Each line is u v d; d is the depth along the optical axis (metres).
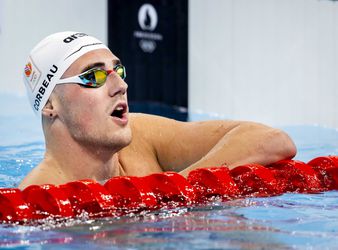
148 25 27.86
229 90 28.70
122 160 9.68
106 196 7.58
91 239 6.18
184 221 6.95
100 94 8.64
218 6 28.98
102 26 26.75
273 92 28.94
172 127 10.36
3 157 13.29
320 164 9.69
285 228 6.64
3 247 5.96
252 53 29.05
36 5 24.61
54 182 8.70
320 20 29.86
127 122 8.84
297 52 29.42
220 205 7.86
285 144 9.54
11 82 24.02
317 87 29.59
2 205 7.32
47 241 6.14
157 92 28.20
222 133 9.94
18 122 18.55
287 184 9.20
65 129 8.88
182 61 28.64
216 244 5.91
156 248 5.77
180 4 28.47
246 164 9.10
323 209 7.73
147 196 7.80
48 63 9.05
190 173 8.71
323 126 26.42
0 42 23.84
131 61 27.52
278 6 29.34
